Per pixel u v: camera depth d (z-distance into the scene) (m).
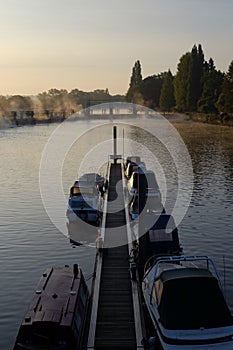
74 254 30.45
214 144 94.00
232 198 45.97
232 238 33.31
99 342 17.92
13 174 60.28
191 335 15.73
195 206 42.84
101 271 24.69
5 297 24.16
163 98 167.38
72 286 19.81
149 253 24.23
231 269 27.36
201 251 30.75
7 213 40.12
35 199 45.56
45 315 17.09
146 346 17.23
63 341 16.48
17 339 16.62
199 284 16.95
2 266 28.25
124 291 22.28
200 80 147.50
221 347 15.48
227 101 121.12
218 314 16.36
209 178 57.47
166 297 16.75
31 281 26.14
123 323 19.28
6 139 108.75
